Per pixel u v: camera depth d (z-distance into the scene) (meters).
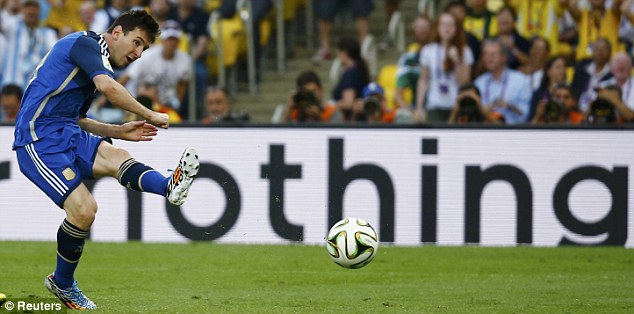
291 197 37.50
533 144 37.09
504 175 37.16
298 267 31.72
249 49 53.19
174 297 25.69
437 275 30.33
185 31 50.75
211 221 37.56
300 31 58.97
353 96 45.88
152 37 23.38
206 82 50.66
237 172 37.56
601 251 35.72
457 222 37.28
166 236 37.59
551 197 37.06
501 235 37.22
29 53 49.22
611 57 45.00
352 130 37.41
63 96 22.78
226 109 44.47
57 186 22.47
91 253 34.25
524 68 47.06
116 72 48.31
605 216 36.91
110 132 24.27
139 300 25.08
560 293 26.94
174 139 37.53
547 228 37.09
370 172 37.44
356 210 37.47
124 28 23.08
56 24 50.72
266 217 37.53
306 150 37.53
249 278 29.38
